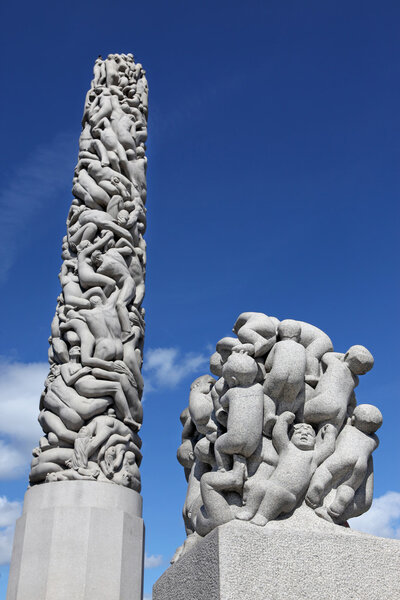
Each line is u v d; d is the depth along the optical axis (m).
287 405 5.05
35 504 8.45
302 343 5.51
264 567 4.21
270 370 5.16
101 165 11.34
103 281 10.20
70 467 8.73
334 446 4.98
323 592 4.22
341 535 4.47
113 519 8.34
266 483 4.61
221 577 4.12
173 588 5.01
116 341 9.84
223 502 4.62
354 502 4.95
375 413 5.15
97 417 9.20
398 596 4.34
